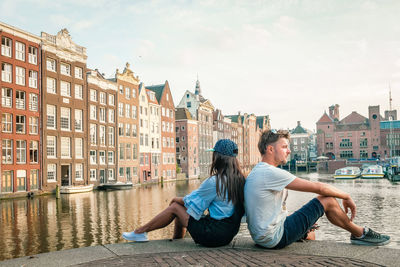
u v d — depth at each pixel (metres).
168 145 77.31
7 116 38.94
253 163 129.12
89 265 4.19
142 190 51.53
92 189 50.66
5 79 38.91
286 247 4.71
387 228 22.05
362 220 25.02
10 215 26.67
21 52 40.88
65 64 47.38
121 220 24.53
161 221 5.04
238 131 117.06
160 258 4.37
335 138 131.38
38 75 42.81
